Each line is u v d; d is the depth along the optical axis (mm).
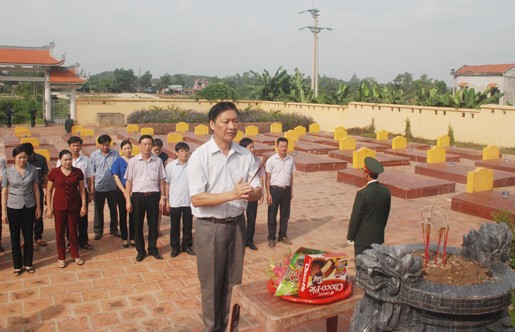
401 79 67688
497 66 44812
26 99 38375
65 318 5031
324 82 90812
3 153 18406
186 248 7195
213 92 31484
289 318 3248
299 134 23391
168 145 18234
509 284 2893
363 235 5227
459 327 2777
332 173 14875
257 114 29453
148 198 6746
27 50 28781
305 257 3449
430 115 23547
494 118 20875
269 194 7465
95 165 7656
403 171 15352
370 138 22719
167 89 89812
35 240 7410
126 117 29750
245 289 3645
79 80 28953
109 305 5363
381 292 2885
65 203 6398
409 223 9172
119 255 7051
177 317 5098
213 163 3678
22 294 5625
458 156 17328
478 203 9695
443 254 3287
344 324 4938
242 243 3840
